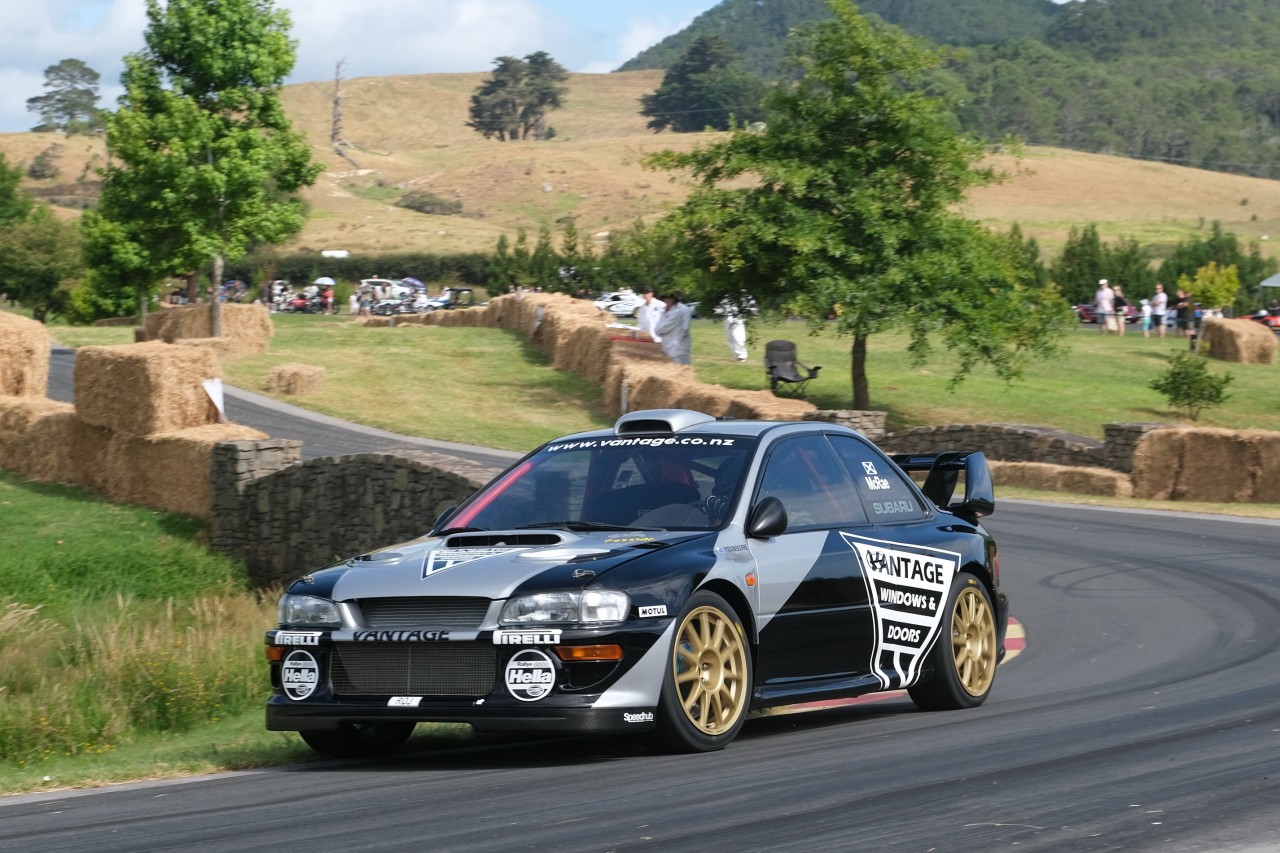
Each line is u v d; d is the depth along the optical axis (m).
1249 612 47.53
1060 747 24.59
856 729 28.41
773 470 28.23
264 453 72.88
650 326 138.62
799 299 118.38
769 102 123.19
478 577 24.34
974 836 17.72
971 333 119.94
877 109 119.25
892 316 118.38
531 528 27.25
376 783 23.45
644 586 24.27
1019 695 33.75
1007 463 95.50
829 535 28.45
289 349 154.38
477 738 29.31
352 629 24.70
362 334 171.12
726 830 18.45
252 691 40.28
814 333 123.25
